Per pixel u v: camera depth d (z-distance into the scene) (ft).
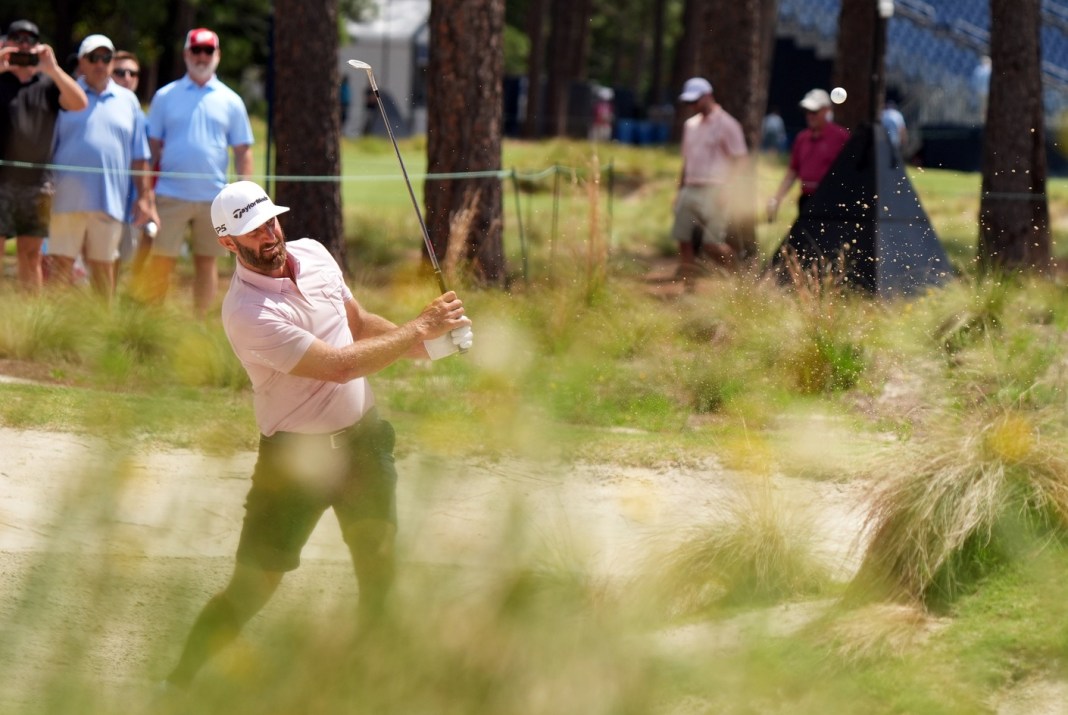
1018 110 149.69
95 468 37.37
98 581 35.88
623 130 475.72
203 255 119.34
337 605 37.73
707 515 62.08
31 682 34.35
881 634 46.70
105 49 117.50
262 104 451.53
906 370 97.30
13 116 114.93
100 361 90.02
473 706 34.83
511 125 485.97
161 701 35.37
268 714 35.24
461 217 120.06
